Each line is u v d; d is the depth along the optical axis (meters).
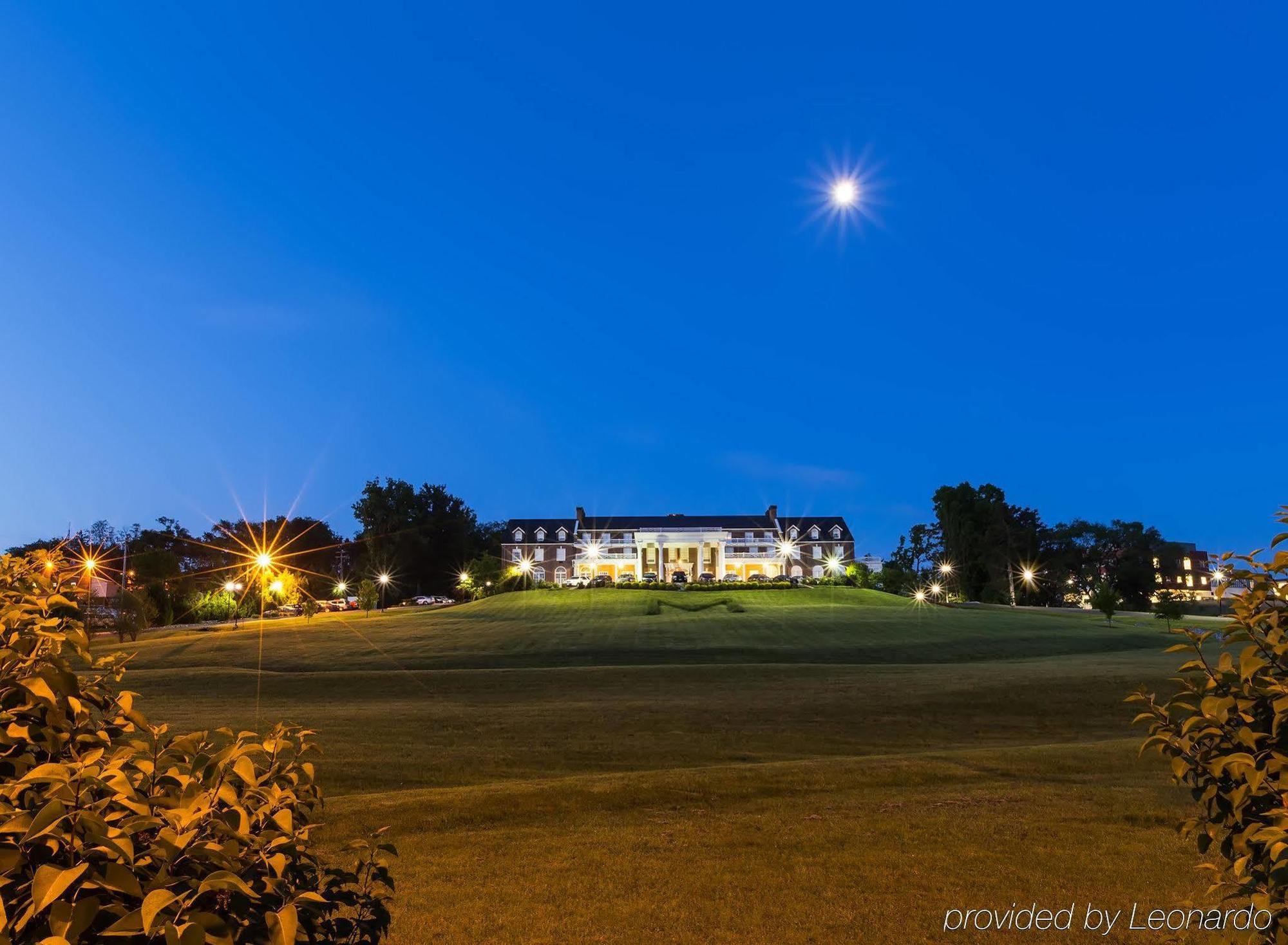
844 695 26.42
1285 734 3.48
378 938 3.89
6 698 3.10
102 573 58.19
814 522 129.75
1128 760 16.34
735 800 14.19
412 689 30.22
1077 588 97.06
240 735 3.66
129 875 2.21
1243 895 3.52
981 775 15.59
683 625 54.22
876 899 9.45
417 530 113.12
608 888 9.98
